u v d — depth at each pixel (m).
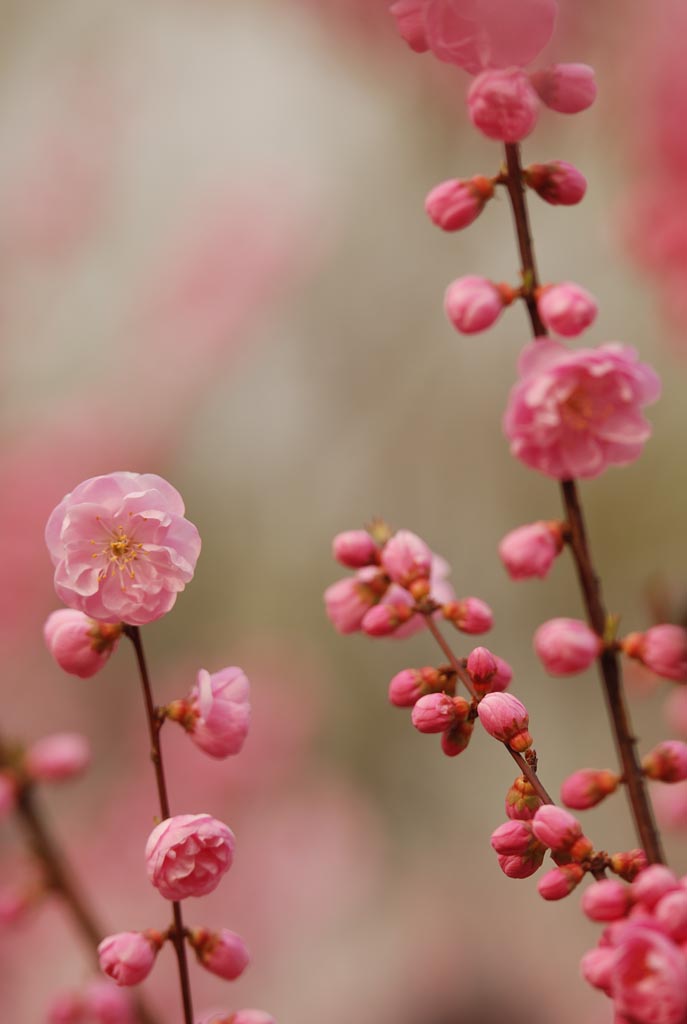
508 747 0.79
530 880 1.43
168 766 1.47
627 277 1.41
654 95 1.29
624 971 0.76
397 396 1.50
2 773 0.97
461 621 0.82
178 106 1.65
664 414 1.41
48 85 1.71
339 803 1.46
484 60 0.81
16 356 1.63
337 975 1.42
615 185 1.38
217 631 1.48
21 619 1.53
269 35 1.59
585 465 0.83
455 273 1.50
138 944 0.80
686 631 0.82
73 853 1.42
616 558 1.39
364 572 0.84
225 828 0.78
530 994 1.38
